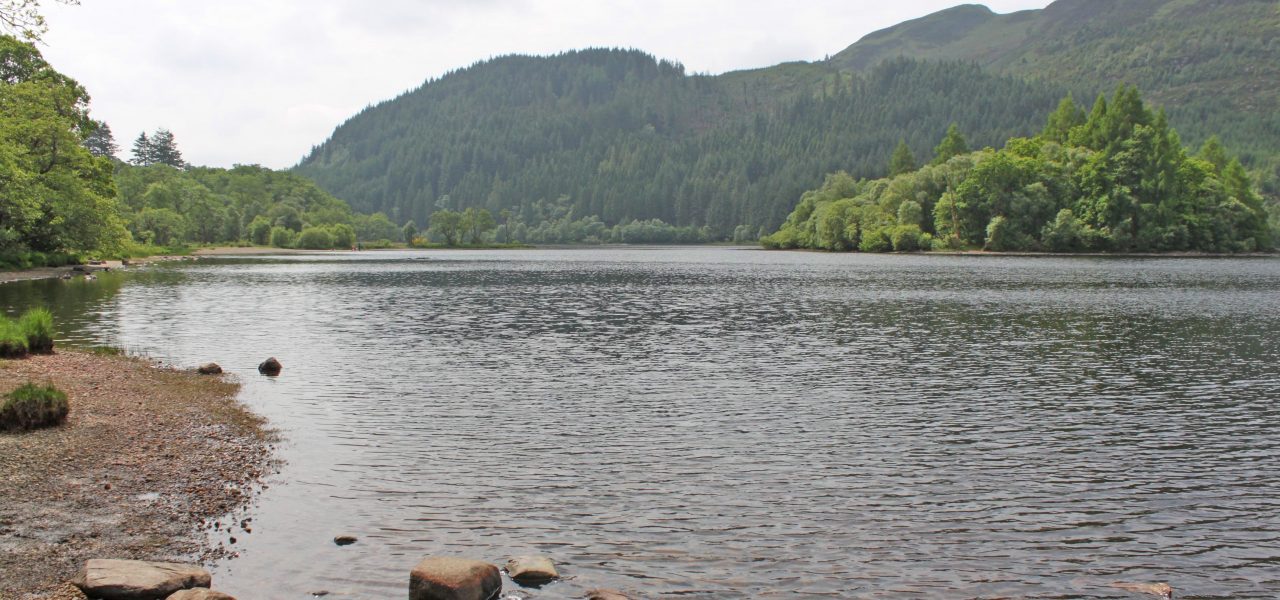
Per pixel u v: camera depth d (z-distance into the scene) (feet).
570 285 250.98
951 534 43.65
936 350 111.55
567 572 38.29
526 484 51.37
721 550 41.14
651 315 158.81
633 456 58.08
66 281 228.84
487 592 35.42
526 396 79.66
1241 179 552.82
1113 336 125.80
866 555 40.73
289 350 110.52
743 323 144.77
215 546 40.47
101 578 34.06
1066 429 66.74
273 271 321.93
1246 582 38.27
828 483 52.16
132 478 50.39
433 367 97.04
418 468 54.60
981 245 522.06
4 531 41.04
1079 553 41.39
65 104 279.28
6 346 90.38
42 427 60.70
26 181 234.38
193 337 122.62
